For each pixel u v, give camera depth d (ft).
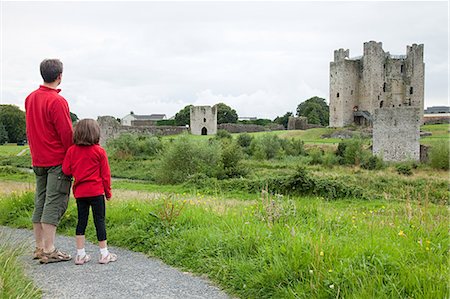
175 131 242.78
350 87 278.87
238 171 91.30
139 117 501.15
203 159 97.45
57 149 19.49
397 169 117.29
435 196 66.08
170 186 84.94
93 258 19.72
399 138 153.99
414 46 281.13
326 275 13.99
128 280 16.52
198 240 19.81
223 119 341.21
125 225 24.27
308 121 341.00
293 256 15.30
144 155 157.79
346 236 19.01
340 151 149.79
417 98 282.36
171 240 20.66
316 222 23.26
